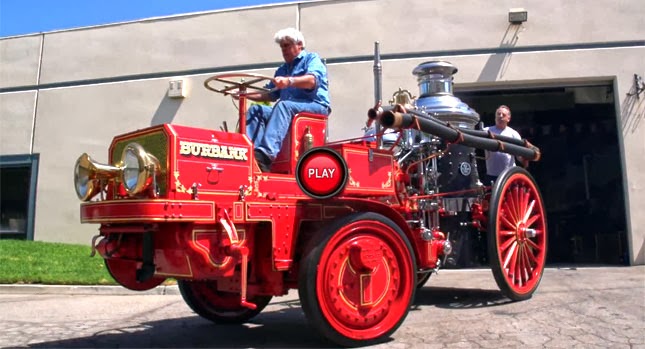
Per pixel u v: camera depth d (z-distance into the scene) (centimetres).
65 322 550
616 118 987
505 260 562
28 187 1248
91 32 1212
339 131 1043
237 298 510
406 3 1041
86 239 1191
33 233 1217
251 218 384
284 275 411
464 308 543
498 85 1024
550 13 1002
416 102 630
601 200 1077
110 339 460
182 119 1140
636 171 966
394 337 424
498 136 586
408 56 1036
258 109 465
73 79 1217
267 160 430
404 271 425
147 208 347
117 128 1180
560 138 1106
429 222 536
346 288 395
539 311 513
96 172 378
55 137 1220
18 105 1249
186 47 1147
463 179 577
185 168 365
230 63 1120
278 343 429
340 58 1057
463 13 1023
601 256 1083
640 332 426
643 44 984
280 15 1098
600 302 546
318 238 387
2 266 912
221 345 427
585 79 995
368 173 436
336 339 386
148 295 768
